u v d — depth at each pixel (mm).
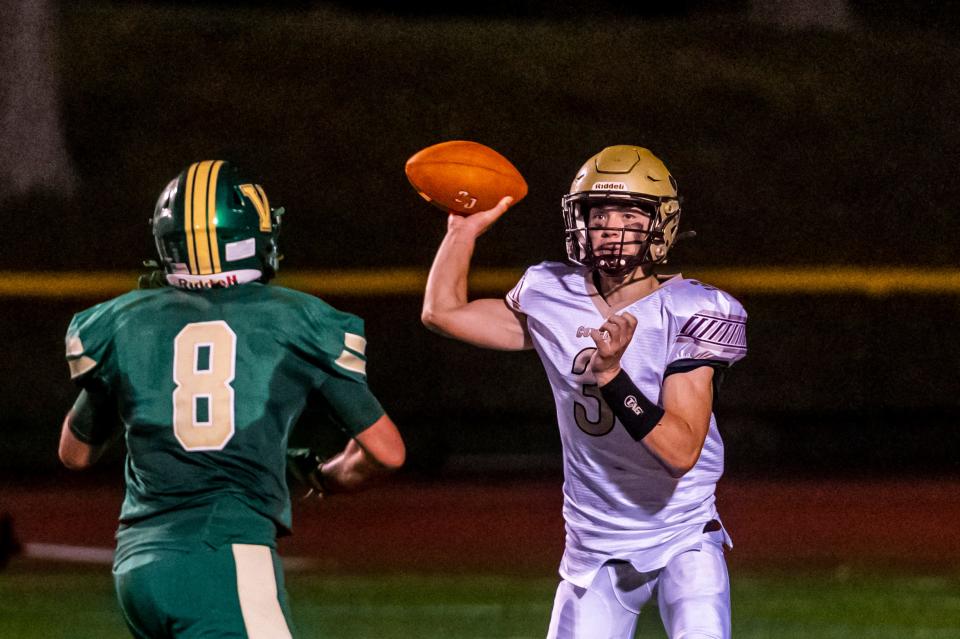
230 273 8484
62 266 40469
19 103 43656
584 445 10039
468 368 36312
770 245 42125
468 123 46031
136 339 8344
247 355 8242
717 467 10125
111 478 29969
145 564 7898
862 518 25406
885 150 45844
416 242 41938
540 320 10211
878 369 37906
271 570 8023
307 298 8477
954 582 19703
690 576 9695
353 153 44906
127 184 43656
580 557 10125
